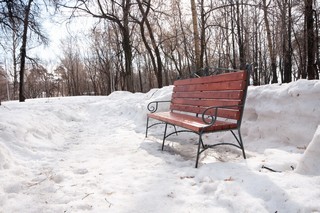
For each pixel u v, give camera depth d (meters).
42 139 4.41
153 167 3.07
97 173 2.91
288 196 1.84
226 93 3.36
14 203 2.14
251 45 21.84
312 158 2.24
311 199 1.77
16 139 3.83
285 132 3.34
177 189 2.36
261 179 2.18
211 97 3.73
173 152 3.73
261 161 2.80
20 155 3.49
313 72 10.82
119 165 3.18
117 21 14.40
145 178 2.70
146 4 13.37
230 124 3.04
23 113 5.21
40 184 2.59
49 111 7.31
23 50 15.15
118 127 6.23
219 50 21.39
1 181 2.51
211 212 1.91
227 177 2.40
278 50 19.06
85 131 5.89
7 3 8.11
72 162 3.37
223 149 3.66
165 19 14.75
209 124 3.06
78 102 10.53
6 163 2.98
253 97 4.02
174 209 2.01
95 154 3.78
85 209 2.08
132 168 3.05
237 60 21.17
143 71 40.22
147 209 2.04
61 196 2.31
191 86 4.42
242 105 3.05
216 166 2.72
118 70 27.92
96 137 5.14
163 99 6.16
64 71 44.59
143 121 6.30
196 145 4.05
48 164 3.27
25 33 13.41
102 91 41.50
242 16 17.38
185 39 17.58
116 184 2.56
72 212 2.03
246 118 4.10
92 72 41.91
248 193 2.02
